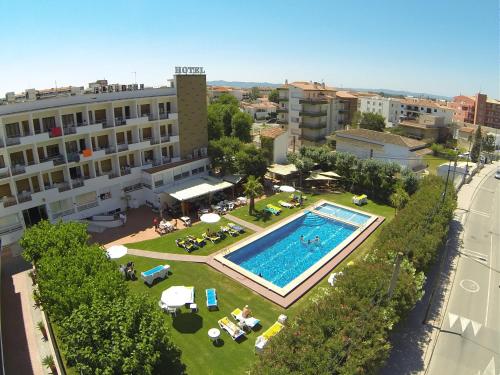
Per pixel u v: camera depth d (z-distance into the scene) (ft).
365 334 76.18
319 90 338.34
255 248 146.72
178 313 104.06
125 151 172.24
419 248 110.93
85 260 92.53
